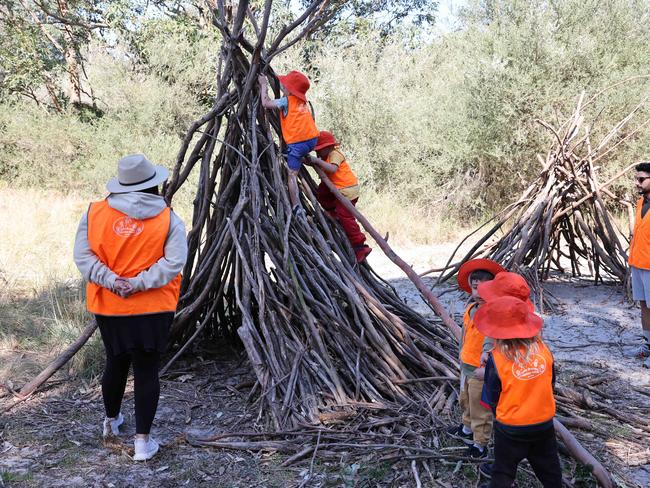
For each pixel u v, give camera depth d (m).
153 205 3.87
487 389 3.20
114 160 15.17
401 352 4.89
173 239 3.89
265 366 4.67
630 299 7.78
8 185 15.23
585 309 7.59
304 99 5.27
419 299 8.00
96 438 4.25
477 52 13.77
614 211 12.83
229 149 5.57
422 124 14.64
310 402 4.40
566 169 8.89
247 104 5.52
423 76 17.34
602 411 4.71
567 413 4.60
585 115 12.57
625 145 12.74
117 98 17.09
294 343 4.79
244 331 4.73
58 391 5.01
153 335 3.88
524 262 8.58
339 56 15.92
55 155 15.59
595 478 3.58
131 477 3.77
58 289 7.67
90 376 5.29
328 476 3.75
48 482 3.69
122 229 3.80
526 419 3.08
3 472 3.75
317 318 4.94
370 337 4.82
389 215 12.70
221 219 5.57
